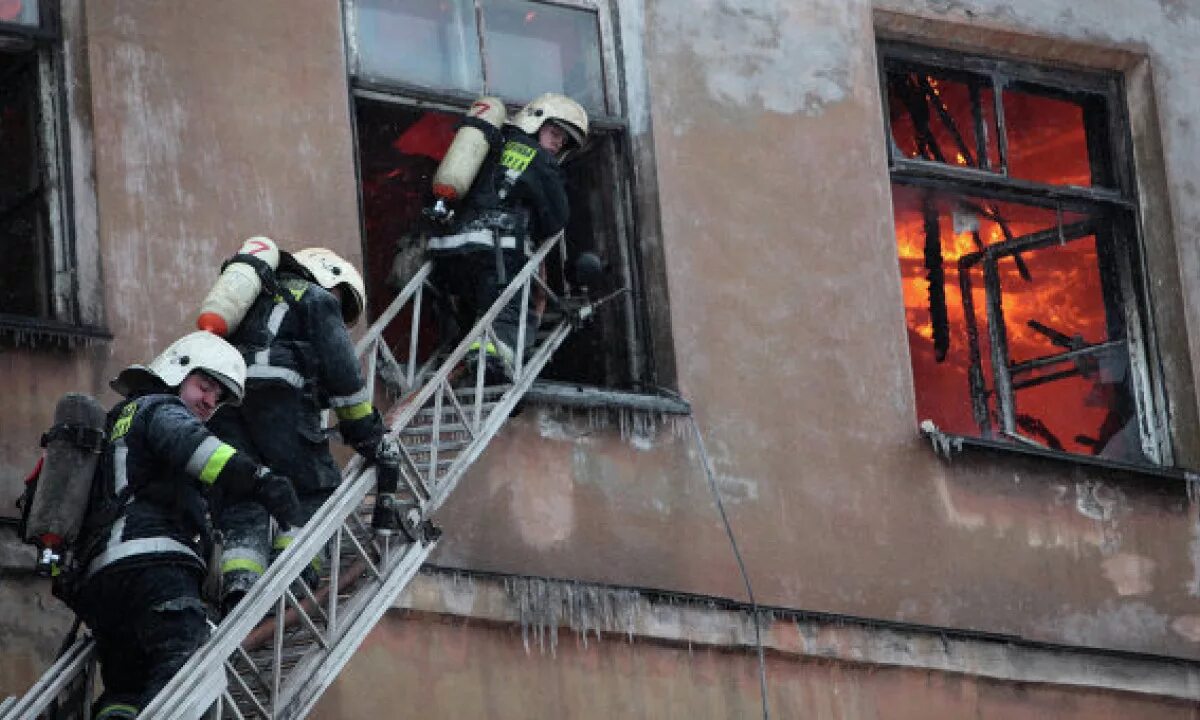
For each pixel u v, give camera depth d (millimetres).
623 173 29672
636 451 28188
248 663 20312
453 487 23984
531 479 27344
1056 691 30375
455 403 24594
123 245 25594
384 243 29062
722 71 30500
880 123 31500
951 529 30250
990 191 33188
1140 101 34125
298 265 22422
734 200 30000
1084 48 33719
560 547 27297
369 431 21906
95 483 19531
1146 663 31109
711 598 27969
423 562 24047
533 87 29406
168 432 19578
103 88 25984
